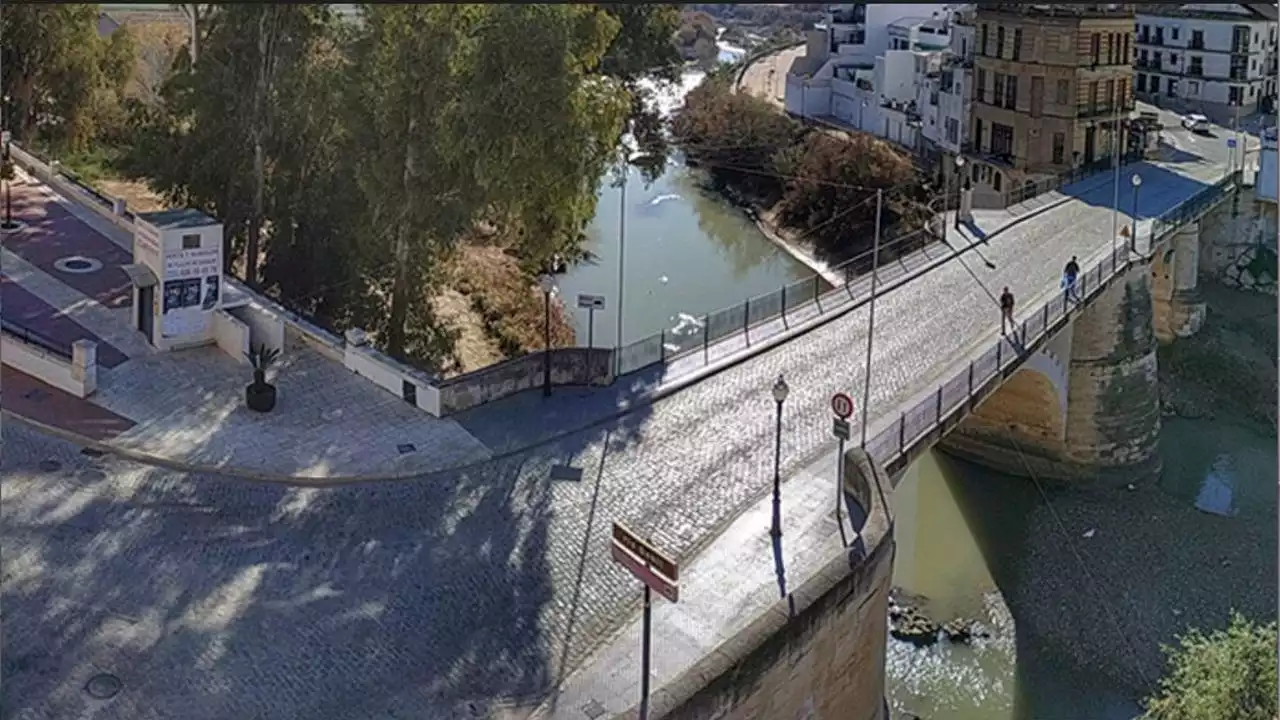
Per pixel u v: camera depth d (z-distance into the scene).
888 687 29.05
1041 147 65.25
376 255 35.94
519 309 44.19
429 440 25.66
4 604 18.56
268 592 19.69
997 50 67.44
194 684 17.25
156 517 21.66
